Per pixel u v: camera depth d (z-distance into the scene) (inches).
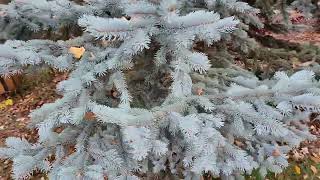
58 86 82.0
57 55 91.7
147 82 115.3
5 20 103.2
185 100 81.0
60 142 87.9
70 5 97.3
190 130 68.9
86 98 81.0
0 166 138.6
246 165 83.4
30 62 79.4
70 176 73.6
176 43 77.3
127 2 89.6
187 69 81.0
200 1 104.0
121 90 83.4
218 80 112.6
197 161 75.2
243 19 127.9
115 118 65.2
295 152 142.4
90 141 86.8
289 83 81.8
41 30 115.6
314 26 183.5
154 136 70.8
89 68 85.2
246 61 143.6
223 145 78.6
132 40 75.2
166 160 106.1
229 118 83.9
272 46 154.5
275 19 148.1
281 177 131.6
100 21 70.9
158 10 77.1
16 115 171.6
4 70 80.4
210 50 130.8
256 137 107.1
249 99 84.1
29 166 80.0
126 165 83.0
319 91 80.6
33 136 154.1
